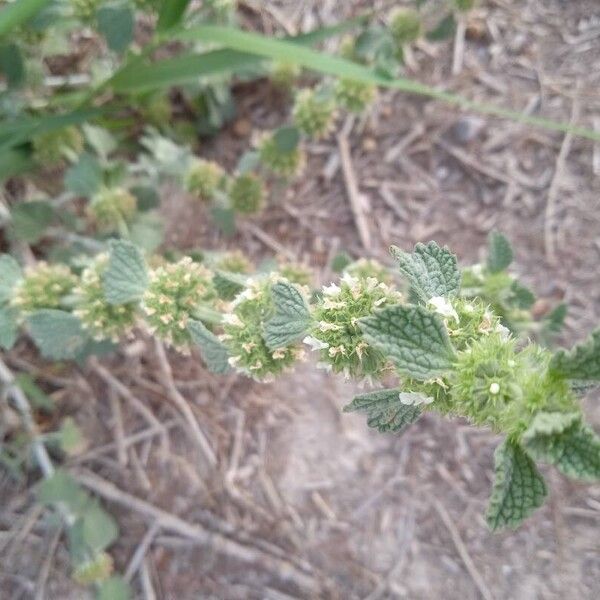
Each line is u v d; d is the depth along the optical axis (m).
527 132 0.26
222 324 0.15
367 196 0.26
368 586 0.23
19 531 0.22
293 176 0.25
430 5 0.25
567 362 0.09
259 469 0.23
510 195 0.26
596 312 0.25
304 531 0.23
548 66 0.27
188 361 0.24
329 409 0.24
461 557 0.23
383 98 0.27
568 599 0.22
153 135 0.25
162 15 0.18
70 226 0.23
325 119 0.23
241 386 0.24
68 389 0.24
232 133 0.27
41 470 0.23
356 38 0.23
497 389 0.10
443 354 0.10
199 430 0.24
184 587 0.22
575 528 0.23
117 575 0.22
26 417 0.22
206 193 0.23
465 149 0.26
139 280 0.16
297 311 0.12
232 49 0.19
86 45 0.26
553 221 0.25
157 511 0.23
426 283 0.12
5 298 0.18
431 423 0.24
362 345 0.12
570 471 0.09
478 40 0.27
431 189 0.26
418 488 0.23
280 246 0.26
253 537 0.23
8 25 0.16
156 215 0.23
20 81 0.20
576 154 0.26
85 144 0.24
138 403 0.24
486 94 0.27
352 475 0.24
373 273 0.18
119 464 0.23
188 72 0.19
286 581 0.23
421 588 0.23
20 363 0.23
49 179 0.25
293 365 0.14
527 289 0.18
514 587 0.23
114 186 0.22
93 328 0.17
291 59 0.18
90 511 0.22
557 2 0.27
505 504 0.09
